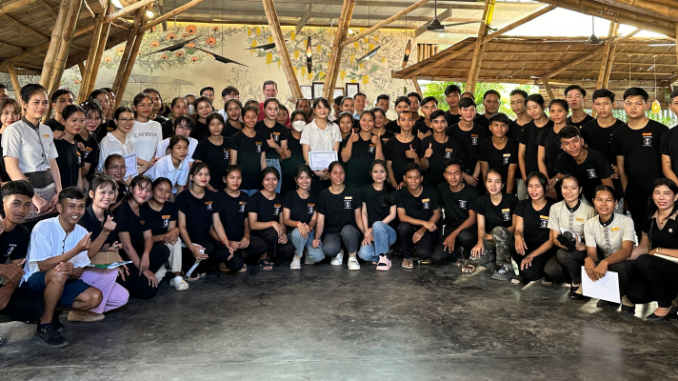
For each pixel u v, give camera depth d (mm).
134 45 9039
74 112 3865
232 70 12531
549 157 4645
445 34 12961
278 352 2768
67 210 3020
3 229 2770
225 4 11633
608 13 6488
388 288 4094
